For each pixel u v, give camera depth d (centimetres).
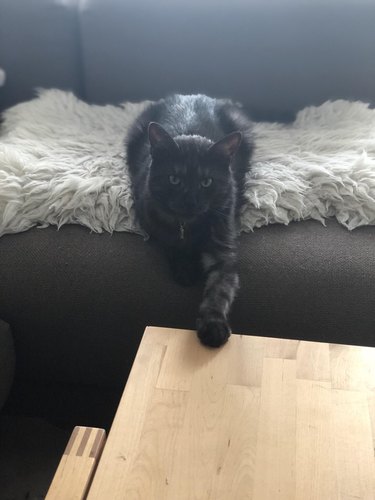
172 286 52
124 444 34
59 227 56
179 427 35
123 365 55
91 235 55
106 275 52
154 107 68
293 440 34
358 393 37
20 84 77
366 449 33
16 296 53
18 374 57
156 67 75
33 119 70
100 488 31
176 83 76
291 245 54
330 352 40
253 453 33
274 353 40
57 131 69
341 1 71
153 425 35
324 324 52
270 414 35
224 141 52
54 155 63
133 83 77
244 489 31
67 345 54
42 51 75
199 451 33
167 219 54
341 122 70
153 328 42
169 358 40
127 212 56
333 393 37
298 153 64
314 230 55
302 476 32
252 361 39
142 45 74
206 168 52
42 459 58
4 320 53
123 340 53
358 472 32
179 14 72
